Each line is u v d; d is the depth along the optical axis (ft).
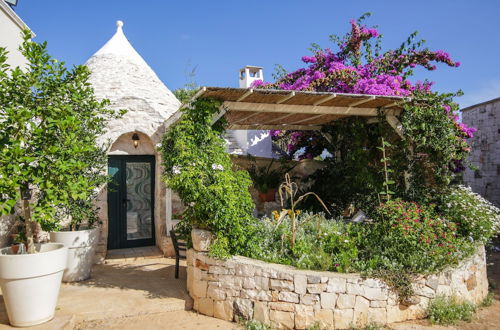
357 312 14.94
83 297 17.07
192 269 17.25
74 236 19.57
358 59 34.32
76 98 14.61
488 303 18.08
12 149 11.93
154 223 28.43
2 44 22.47
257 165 34.63
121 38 30.25
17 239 20.22
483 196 40.37
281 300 14.88
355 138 24.63
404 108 20.77
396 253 16.85
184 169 16.74
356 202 24.44
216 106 18.08
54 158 13.37
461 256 17.66
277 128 28.32
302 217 21.16
